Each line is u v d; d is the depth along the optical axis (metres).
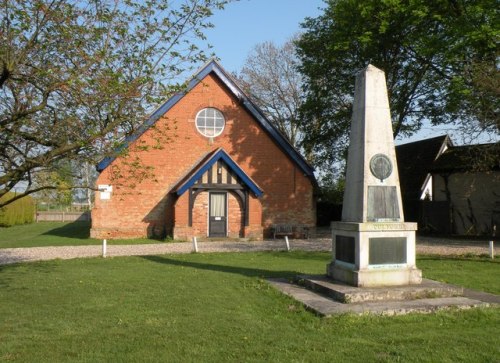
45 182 9.43
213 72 26.39
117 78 8.90
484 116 18.56
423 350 6.39
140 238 24.94
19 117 8.63
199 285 11.06
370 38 25.94
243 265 14.91
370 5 24.09
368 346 6.58
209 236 24.66
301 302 9.02
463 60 21.83
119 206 24.91
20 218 42.41
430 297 9.37
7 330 7.39
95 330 7.36
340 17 26.98
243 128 26.73
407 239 9.95
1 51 8.22
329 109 32.91
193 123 26.09
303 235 26.80
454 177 28.78
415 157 33.66
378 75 10.38
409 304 8.72
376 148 10.12
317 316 8.16
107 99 8.90
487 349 6.43
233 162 24.55
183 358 6.11
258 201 25.08
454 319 7.97
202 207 24.55
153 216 25.23
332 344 6.66
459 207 28.44
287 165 27.12
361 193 9.99
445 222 29.02
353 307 8.52
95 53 9.09
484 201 27.09
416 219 31.44
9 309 8.78
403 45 26.16
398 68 28.70
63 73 8.80
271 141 27.05
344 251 10.30
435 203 29.77
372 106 10.24
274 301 9.31
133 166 10.76
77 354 6.29
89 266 14.79
